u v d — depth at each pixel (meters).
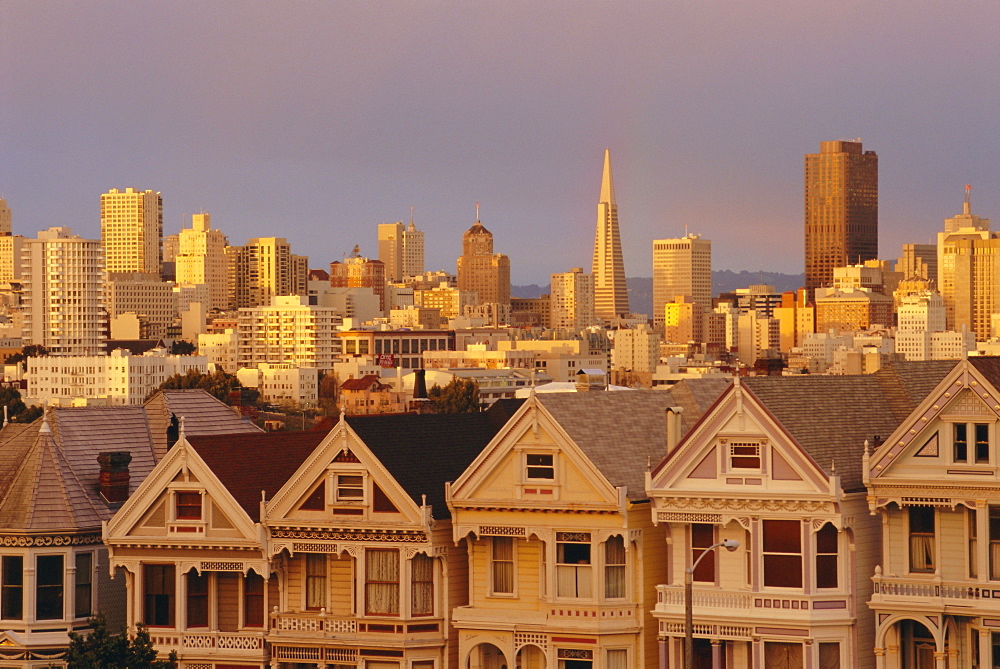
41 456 158.50
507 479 142.38
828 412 141.38
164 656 151.38
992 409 128.25
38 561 154.88
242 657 149.38
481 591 144.25
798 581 134.12
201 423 176.12
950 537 131.25
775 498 133.75
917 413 130.88
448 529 145.62
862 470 133.75
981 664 129.62
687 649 129.38
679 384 154.88
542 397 144.38
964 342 130.25
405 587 145.12
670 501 137.50
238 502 150.50
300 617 148.25
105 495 160.50
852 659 133.25
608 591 140.50
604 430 145.25
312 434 159.50
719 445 136.25
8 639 153.88
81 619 155.88
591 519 139.62
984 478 128.50
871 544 135.38
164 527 152.12
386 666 145.62
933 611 130.62
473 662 144.62
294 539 148.12
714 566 137.12
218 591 152.12
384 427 149.75
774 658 134.88
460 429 155.38
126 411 173.38
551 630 140.62
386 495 145.38
